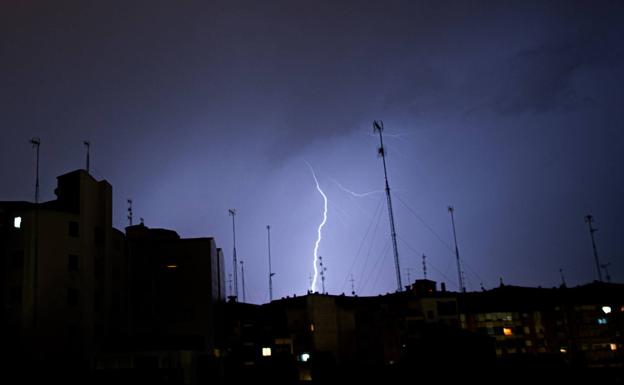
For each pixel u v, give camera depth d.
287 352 81.69
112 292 66.25
